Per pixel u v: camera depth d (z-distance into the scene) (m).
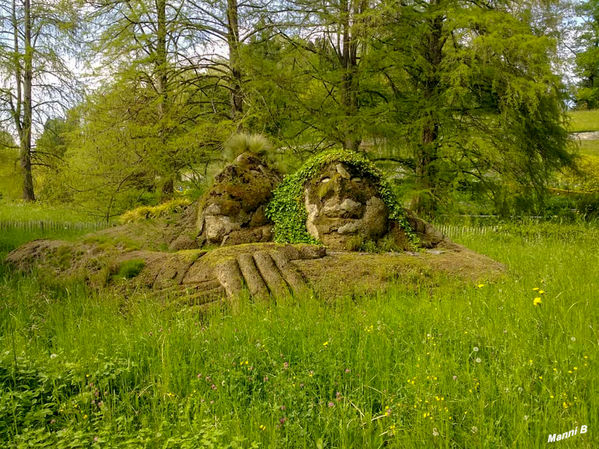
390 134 18.19
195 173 19.70
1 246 13.49
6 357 4.29
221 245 9.51
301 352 4.82
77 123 20.16
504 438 3.26
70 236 15.31
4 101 27.25
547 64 17.12
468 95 18.33
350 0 17.80
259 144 11.07
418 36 18.36
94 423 3.56
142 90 18.48
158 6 18.36
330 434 3.40
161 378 4.23
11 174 28.72
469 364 4.38
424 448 3.12
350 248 9.05
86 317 6.55
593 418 3.31
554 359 4.20
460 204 20.84
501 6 19.05
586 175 21.94
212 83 19.61
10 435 3.43
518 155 17.20
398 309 6.16
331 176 9.55
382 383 4.03
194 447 3.12
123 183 19.41
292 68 19.47
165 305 7.06
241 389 4.14
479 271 8.15
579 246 12.19
